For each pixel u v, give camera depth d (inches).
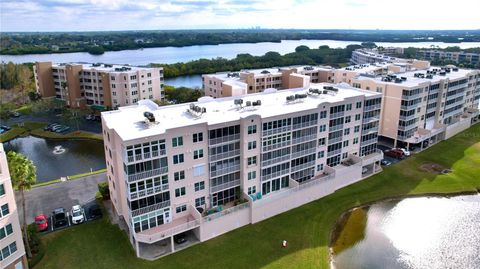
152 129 1852.9
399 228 2178.9
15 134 3924.7
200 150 1967.3
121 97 4613.7
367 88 3506.4
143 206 1839.3
